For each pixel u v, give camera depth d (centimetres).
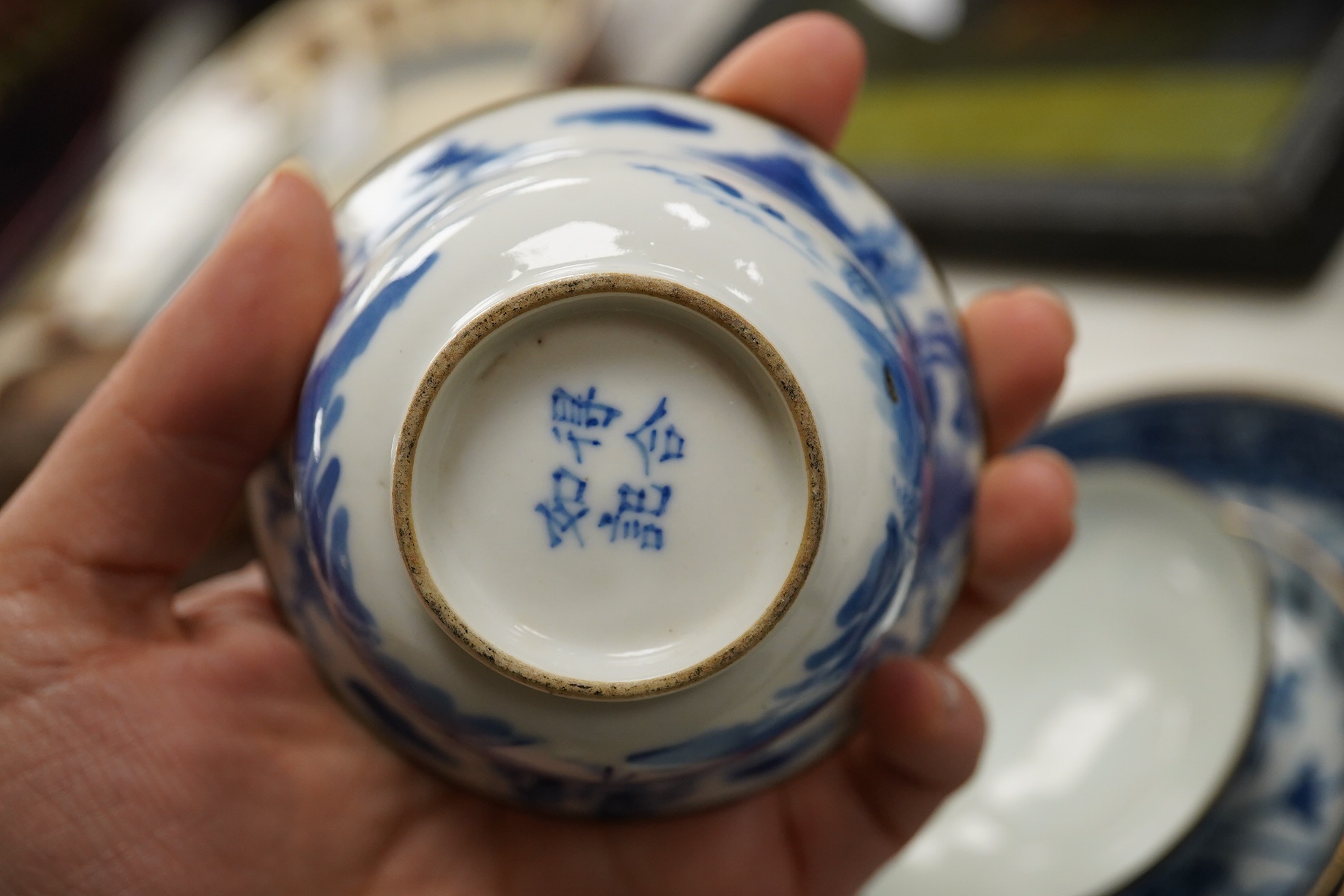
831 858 23
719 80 24
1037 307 24
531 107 20
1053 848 27
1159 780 27
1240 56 37
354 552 18
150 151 47
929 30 43
